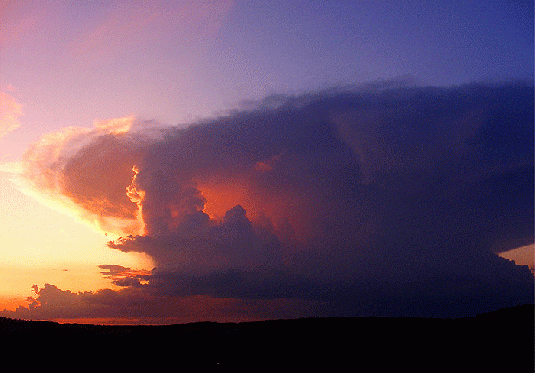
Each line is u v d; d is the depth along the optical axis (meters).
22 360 34.19
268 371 33.25
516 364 31.66
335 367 33.78
